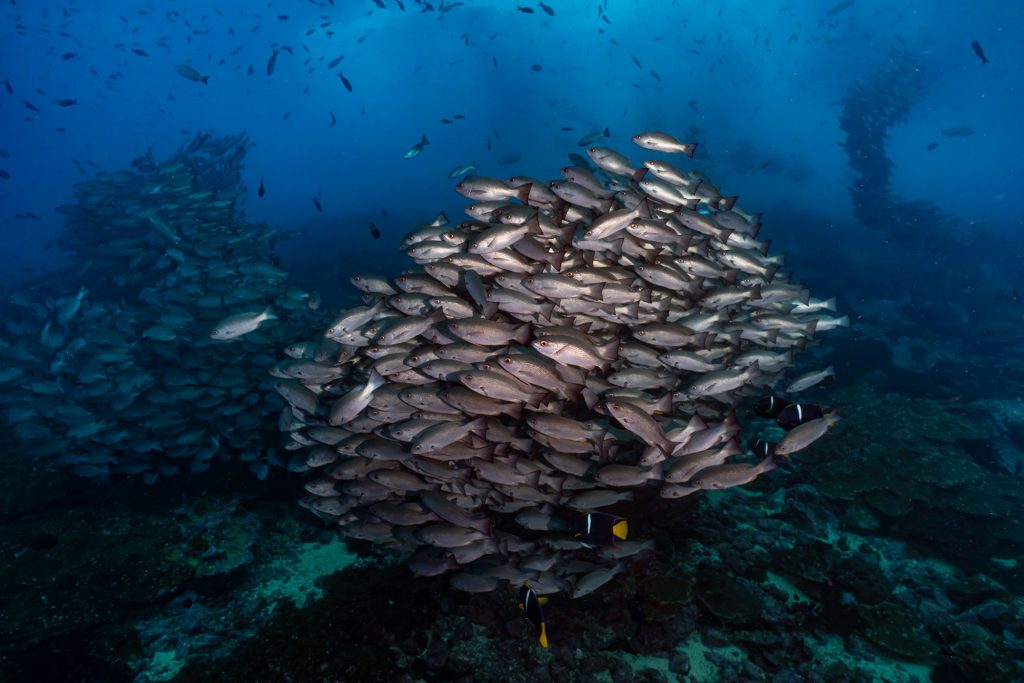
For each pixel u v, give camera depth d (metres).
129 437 3.36
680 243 2.70
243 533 3.22
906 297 8.83
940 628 2.65
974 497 3.38
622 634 2.56
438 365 2.23
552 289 2.28
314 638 2.45
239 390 3.53
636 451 2.62
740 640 2.56
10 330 4.67
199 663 2.36
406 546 2.62
